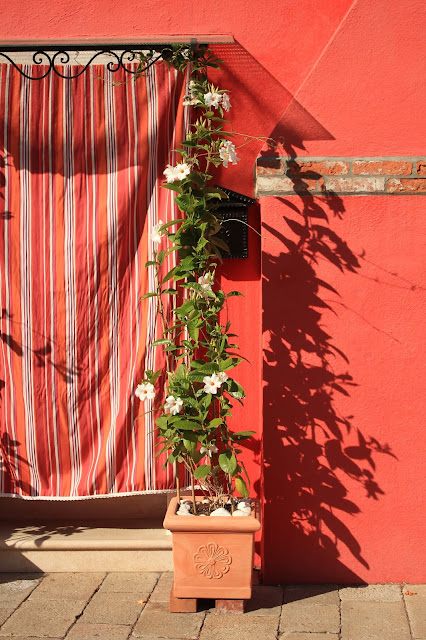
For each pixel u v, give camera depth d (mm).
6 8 4629
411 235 4391
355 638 3779
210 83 4520
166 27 4594
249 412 4695
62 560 4621
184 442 4074
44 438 4500
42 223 4441
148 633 3846
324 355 4438
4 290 4477
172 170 4109
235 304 4676
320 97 4395
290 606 4164
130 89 4398
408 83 4359
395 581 4453
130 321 4461
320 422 4445
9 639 3797
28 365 4488
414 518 4434
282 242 4434
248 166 4582
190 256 4195
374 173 4387
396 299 4406
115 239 4434
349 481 4449
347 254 4414
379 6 4340
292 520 4465
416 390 4418
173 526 4000
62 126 4414
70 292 4449
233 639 3781
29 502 5047
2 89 4410
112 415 4484
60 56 4691
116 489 4492
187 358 4398
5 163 4434
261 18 4523
